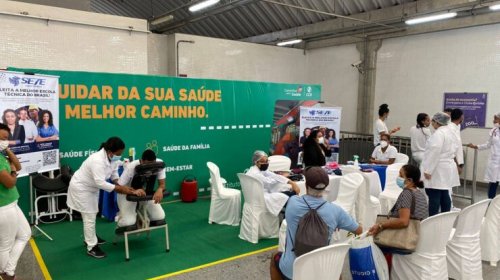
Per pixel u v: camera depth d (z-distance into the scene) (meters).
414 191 2.99
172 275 3.58
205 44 9.60
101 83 5.58
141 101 5.98
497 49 7.44
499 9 6.84
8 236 3.03
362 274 2.81
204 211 5.79
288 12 10.24
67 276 3.54
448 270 3.43
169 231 4.84
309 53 11.58
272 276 2.67
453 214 2.95
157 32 11.65
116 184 3.99
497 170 5.94
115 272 3.63
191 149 6.62
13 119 3.98
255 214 4.48
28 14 6.41
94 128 5.57
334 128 6.59
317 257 2.14
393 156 6.16
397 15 8.36
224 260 3.95
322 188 2.38
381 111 7.03
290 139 7.90
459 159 4.94
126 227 3.89
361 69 9.92
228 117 7.03
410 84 8.96
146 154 3.80
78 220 5.22
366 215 4.56
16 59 6.39
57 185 4.95
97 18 7.16
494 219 3.83
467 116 7.97
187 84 6.47
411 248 2.84
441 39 8.30
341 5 9.27
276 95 7.64
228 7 8.89
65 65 6.88
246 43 10.28
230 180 7.16
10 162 3.22
